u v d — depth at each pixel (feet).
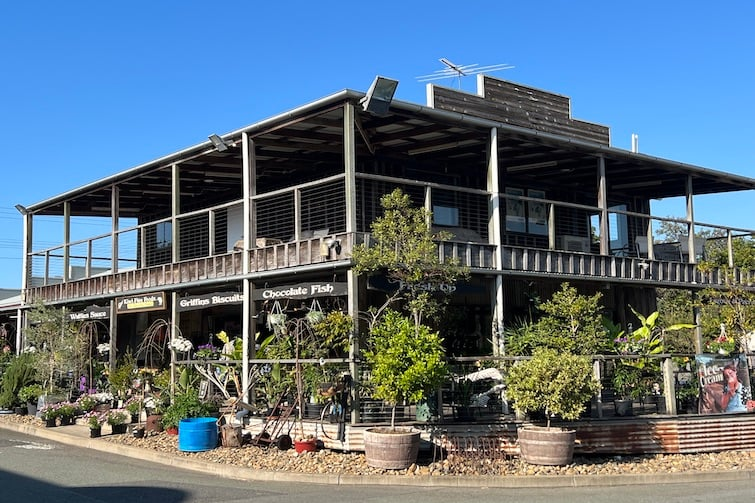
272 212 64.90
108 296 66.08
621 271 59.11
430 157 61.36
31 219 81.15
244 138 51.72
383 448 38.60
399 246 42.42
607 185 72.13
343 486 36.50
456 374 44.01
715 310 66.18
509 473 38.55
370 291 52.80
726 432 46.32
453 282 45.11
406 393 38.42
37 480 36.94
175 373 54.60
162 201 79.20
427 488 36.22
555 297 49.08
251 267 50.93
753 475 40.32
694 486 37.58
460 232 61.00
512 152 58.39
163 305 59.36
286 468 39.22
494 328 50.03
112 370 62.85
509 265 51.34
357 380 43.09
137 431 49.55
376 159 59.93
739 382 47.93
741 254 76.59
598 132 70.49
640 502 32.81
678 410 46.70
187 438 43.83
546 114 66.08
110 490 34.50
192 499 32.58
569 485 37.50
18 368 67.36
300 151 57.31
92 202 78.48
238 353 52.16
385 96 43.55
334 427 42.88
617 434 44.04
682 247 68.95
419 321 44.09
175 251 58.65
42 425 58.44
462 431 42.14
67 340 65.57
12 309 86.63
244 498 32.86
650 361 46.34
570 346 46.09
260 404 48.80
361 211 57.16
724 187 72.43
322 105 45.68
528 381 39.78
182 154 57.62
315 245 46.39
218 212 73.00
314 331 45.37
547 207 70.49
